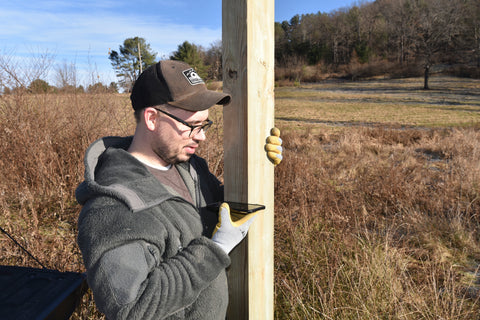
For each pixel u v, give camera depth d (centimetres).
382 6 6981
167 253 91
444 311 229
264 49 119
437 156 877
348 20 7175
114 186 87
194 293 84
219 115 498
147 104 96
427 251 342
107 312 77
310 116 2464
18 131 440
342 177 585
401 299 236
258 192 122
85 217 84
